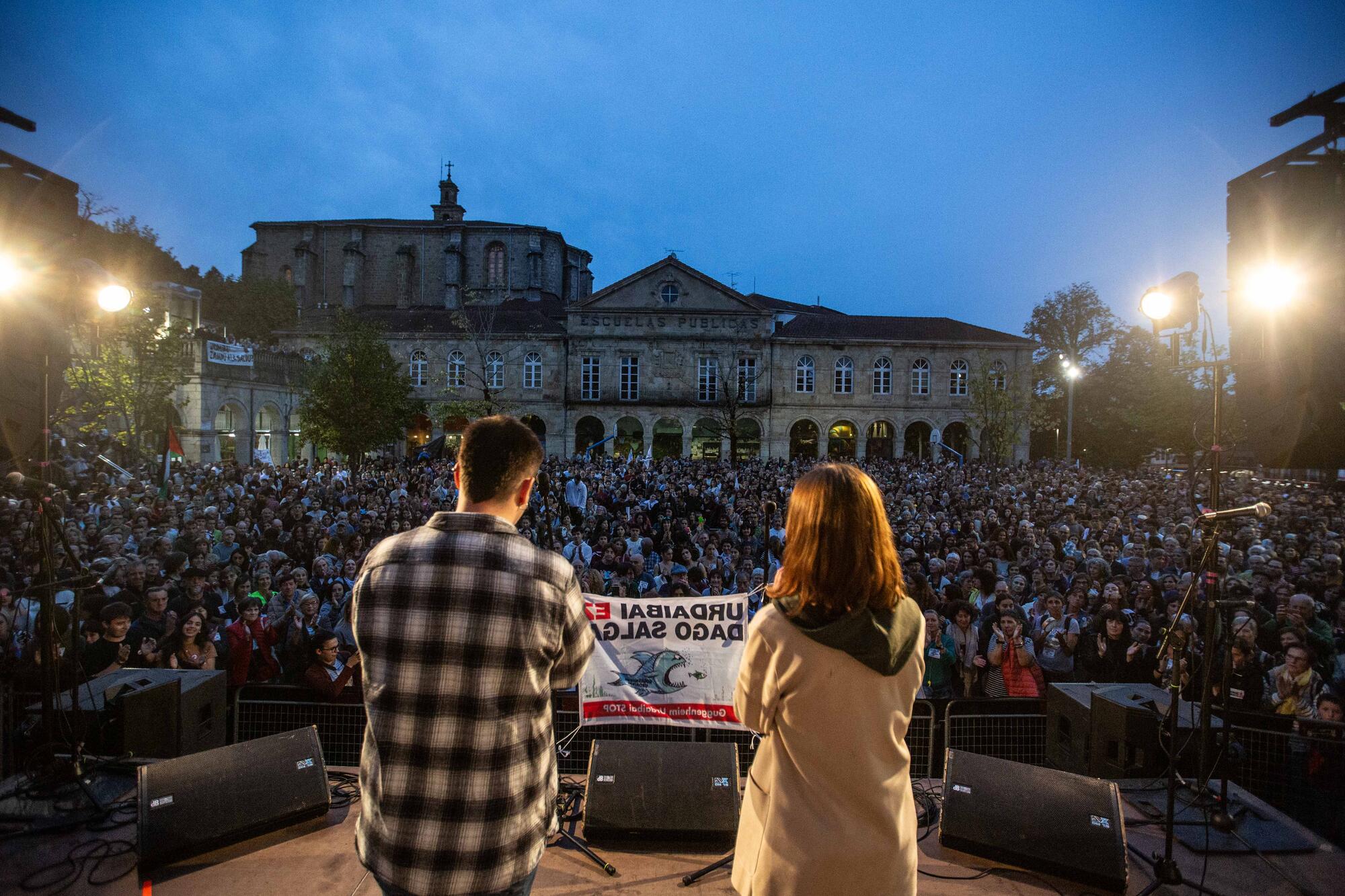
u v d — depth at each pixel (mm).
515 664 2133
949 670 7496
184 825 3879
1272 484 21562
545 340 47000
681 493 22391
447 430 41000
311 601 7250
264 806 4105
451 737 2080
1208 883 3934
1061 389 54406
